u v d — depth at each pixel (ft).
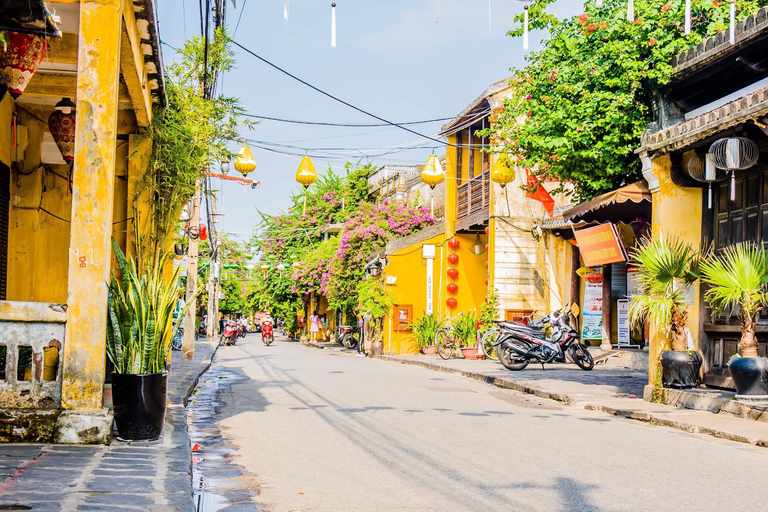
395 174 135.74
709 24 43.98
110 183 23.06
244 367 66.85
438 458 23.91
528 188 55.83
